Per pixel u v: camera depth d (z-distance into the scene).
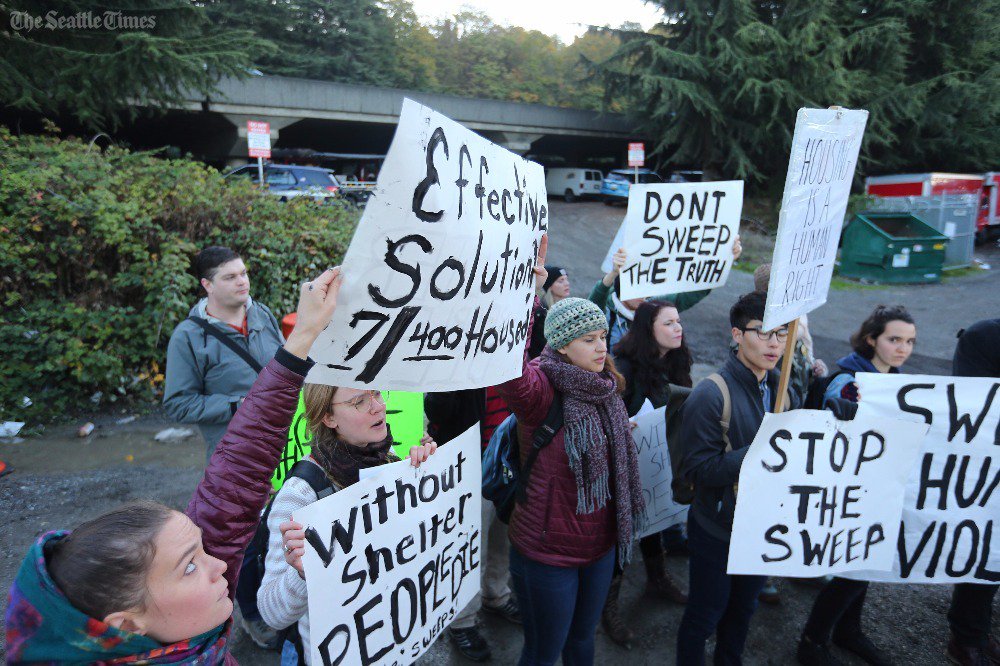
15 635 0.94
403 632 1.82
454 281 1.64
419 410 2.86
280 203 7.19
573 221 21.23
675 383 3.25
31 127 16.06
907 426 2.37
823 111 2.28
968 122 22.64
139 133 24.89
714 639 3.16
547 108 28.08
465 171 1.63
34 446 5.01
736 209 3.72
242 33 8.42
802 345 3.17
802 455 2.28
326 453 1.73
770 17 21.58
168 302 5.68
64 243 5.52
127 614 0.97
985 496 2.58
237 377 2.90
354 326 1.49
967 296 13.34
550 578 2.20
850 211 17.94
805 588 3.62
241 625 3.09
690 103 21.17
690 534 2.52
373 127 27.33
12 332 5.32
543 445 2.19
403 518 1.79
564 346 2.25
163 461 4.89
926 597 3.55
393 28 50.84
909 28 22.12
